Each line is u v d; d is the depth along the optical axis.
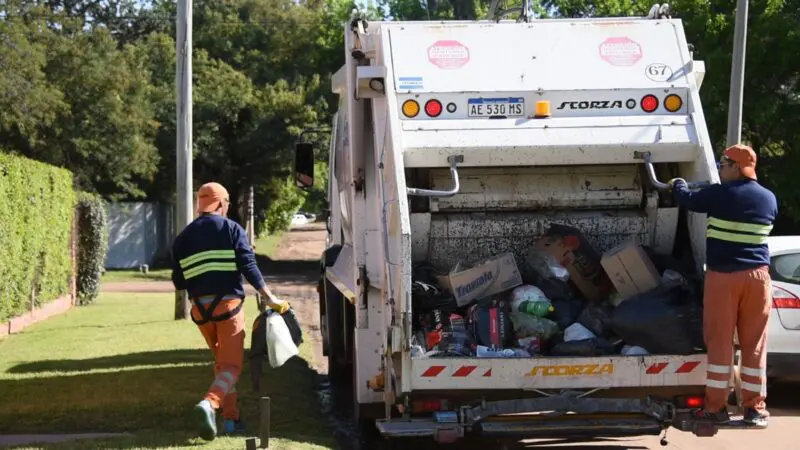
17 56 32.50
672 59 8.55
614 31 8.67
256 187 54.56
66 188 21.62
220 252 8.48
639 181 8.77
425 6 48.66
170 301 24.95
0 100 32.47
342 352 11.88
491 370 7.56
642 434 7.75
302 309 24.19
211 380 11.81
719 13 24.34
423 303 8.20
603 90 8.37
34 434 8.99
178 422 9.40
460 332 7.90
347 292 9.91
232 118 44.22
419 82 8.27
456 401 7.64
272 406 10.32
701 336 7.85
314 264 47.34
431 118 8.20
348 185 10.09
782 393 12.08
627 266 8.13
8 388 11.34
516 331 8.02
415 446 9.40
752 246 7.71
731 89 18.89
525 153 8.16
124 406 10.15
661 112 8.40
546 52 8.50
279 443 8.38
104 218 24.27
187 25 19.59
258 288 8.64
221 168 44.81
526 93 8.30
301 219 120.00
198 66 45.62
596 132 8.23
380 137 8.56
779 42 23.31
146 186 46.41
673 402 7.85
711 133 23.95
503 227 8.69
